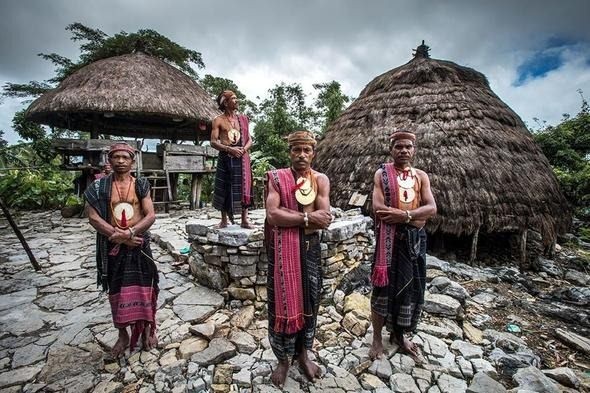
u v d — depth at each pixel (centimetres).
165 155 805
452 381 220
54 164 1131
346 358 242
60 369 226
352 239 380
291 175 210
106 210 228
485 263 573
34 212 848
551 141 1088
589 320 335
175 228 592
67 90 730
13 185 898
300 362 222
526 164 598
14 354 244
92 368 228
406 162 241
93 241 553
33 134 1169
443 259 573
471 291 413
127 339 245
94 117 817
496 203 529
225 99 318
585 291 423
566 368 243
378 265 236
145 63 825
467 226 518
